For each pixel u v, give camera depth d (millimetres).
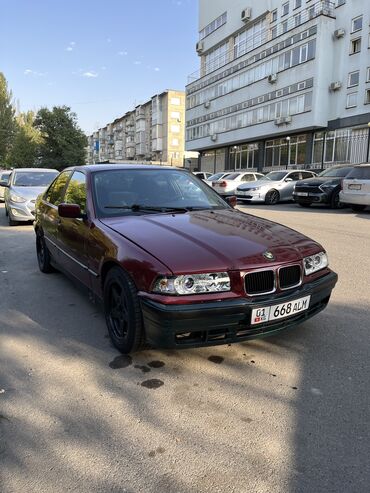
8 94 60750
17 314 4441
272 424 2557
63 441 2402
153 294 2947
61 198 5230
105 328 4043
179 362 3350
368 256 7094
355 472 2158
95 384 3021
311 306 3373
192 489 2051
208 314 2863
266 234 3516
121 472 2164
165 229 3496
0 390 2947
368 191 12992
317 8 31234
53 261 5641
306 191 15656
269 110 35156
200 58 48719
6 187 12250
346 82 29219
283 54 32969
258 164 39156
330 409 2705
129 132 104562
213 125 44344
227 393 2900
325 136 31281
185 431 2490
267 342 3697
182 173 4961
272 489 2049
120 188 4352
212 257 3016
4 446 2361
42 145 56438
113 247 3428
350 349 3557
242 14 39719
